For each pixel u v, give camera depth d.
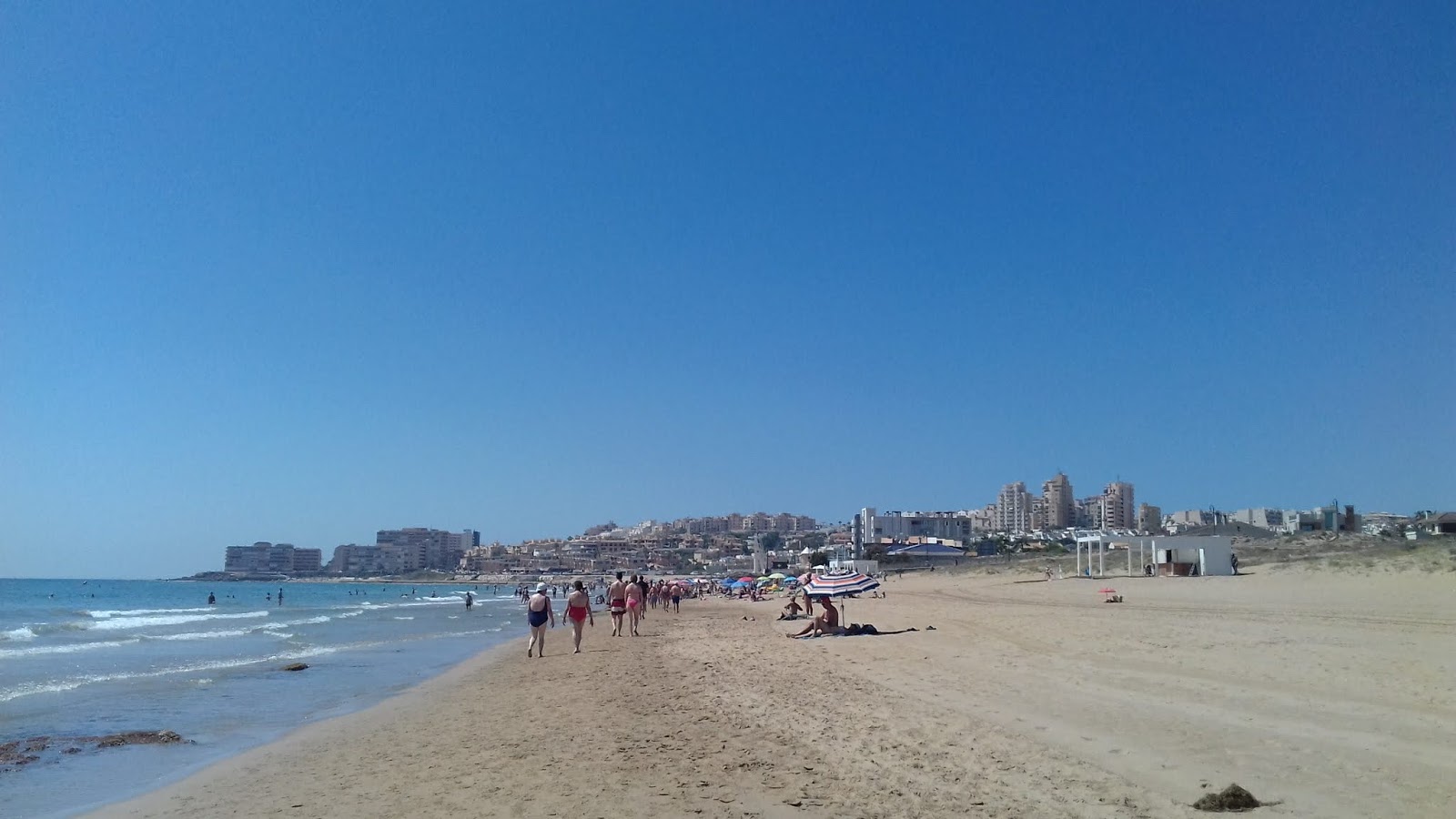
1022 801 7.42
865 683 15.08
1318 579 43.09
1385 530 95.50
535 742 11.52
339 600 109.44
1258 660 14.83
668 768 9.43
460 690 18.53
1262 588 39.59
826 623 26.61
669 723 12.27
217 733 14.23
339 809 8.58
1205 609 28.25
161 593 140.38
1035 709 11.55
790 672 17.58
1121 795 7.43
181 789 10.11
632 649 25.36
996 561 106.88
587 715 13.45
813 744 10.23
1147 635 19.72
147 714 16.19
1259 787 7.46
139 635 40.12
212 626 48.25
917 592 57.94
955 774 8.43
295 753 12.09
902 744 9.88
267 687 20.17
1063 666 15.54
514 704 15.54
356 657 28.11
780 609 52.66
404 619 58.06
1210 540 55.28
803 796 8.00
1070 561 86.19
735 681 16.52
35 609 72.94
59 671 24.00
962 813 7.20
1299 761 8.25
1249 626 20.88
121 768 11.49
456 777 9.66
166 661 27.02
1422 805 6.81
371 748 12.10
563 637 34.19
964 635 22.73
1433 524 89.06
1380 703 10.79
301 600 108.94
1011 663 16.36
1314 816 6.64
